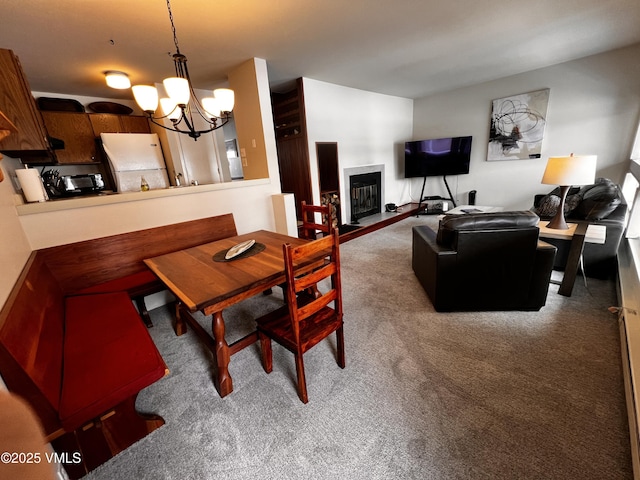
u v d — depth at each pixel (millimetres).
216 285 1531
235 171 7254
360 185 5309
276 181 3484
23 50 2424
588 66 3967
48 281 1875
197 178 4348
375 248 3979
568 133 4324
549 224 2502
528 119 4613
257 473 1178
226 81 3893
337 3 2104
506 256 2012
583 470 1093
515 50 3459
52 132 3631
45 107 3559
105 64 2906
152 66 3072
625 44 3521
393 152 5930
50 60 2678
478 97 5137
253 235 2609
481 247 2018
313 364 1782
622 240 2896
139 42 2463
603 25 2861
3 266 1348
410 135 6266
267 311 2535
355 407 1449
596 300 2256
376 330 2088
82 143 3846
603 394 1414
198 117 4277
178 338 2217
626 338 1619
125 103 4375
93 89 3711
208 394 1618
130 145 3828
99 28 2172
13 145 1995
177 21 2162
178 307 2215
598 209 2611
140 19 2092
